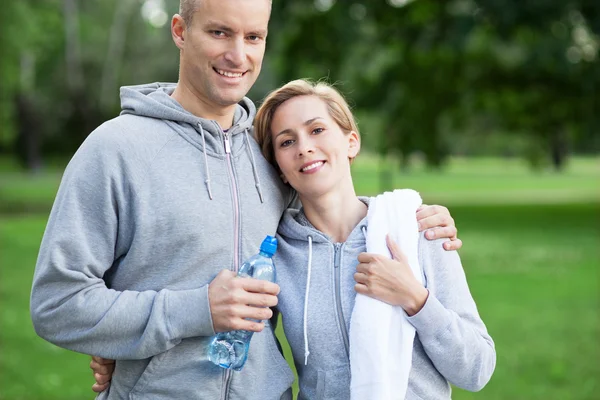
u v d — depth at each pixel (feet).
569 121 69.10
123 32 113.09
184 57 7.72
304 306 7.77
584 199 88.89
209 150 7.70
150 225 7.29
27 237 49.93
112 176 7.22
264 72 88.28
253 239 7.82
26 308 27.68
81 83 114.21
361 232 7.99
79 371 19.63
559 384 17.81
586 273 35.04
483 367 7.52
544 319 25.22
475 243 47.62
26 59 101.91
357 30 51.88
